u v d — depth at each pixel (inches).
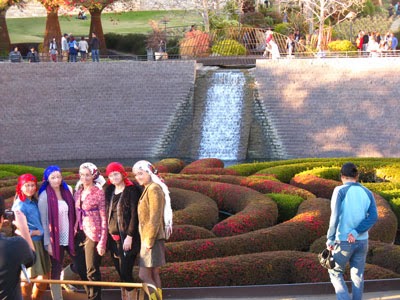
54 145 1587.1
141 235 466.9
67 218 484.1
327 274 559.5
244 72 1628.9
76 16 2471.7
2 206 337.1
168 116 1632.6
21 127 1561.3
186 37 1840.6
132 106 1620.3
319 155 1558.8
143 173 466.0
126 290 482.6
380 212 757.9
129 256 474.3
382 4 2529.5
